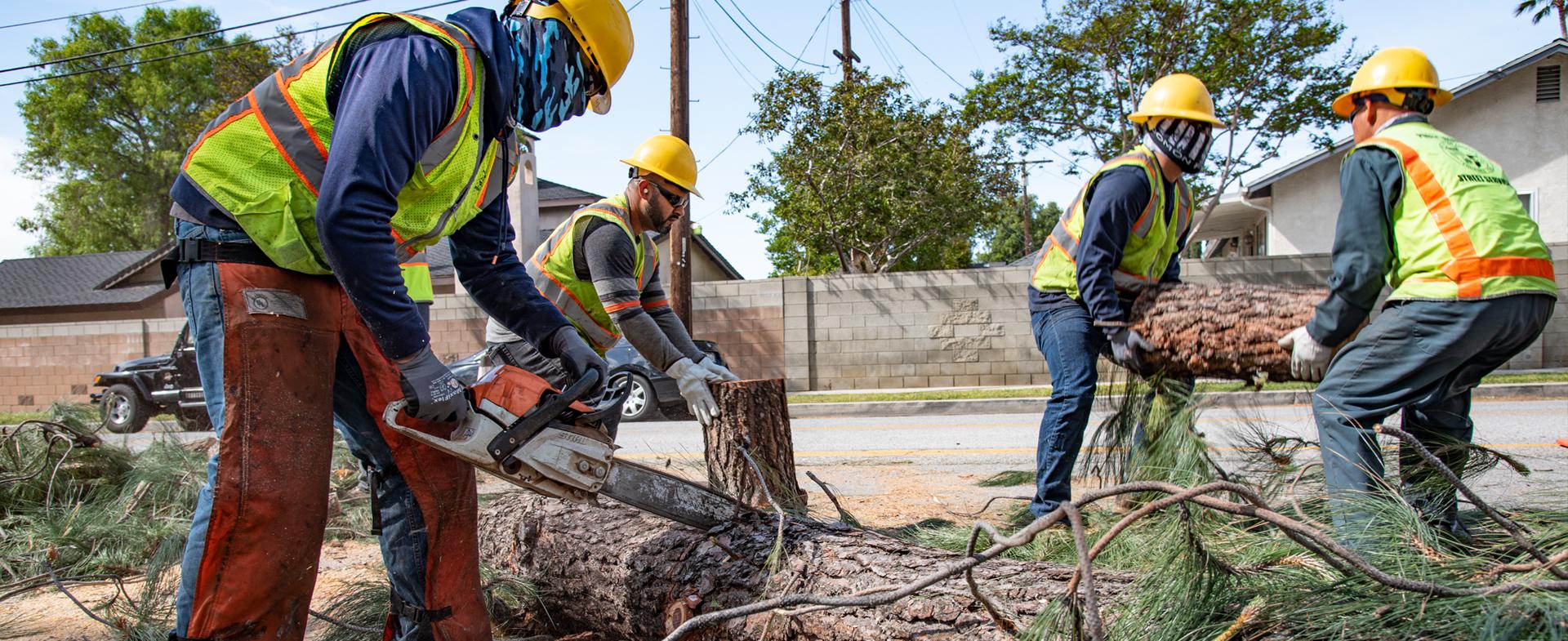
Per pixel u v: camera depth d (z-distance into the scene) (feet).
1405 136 8.51
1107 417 10.80
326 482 6.09
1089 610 4.75
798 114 59.21
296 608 6.01
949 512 13.69
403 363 5.83
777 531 7.82
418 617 6.95
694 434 28.25
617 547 8.27
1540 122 57.00
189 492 13.58
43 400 56.44
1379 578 5.09
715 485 10.39
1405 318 8.04
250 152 5.83
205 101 122.21
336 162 5.43
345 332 6.28
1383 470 8.04
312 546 6.02
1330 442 8.27
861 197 59.16
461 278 7.64
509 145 7.11
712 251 88.74
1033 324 11.83
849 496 15.43
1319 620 5.40
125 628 8.86
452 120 6.04
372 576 10.70
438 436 6.26
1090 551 5.11
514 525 9.47
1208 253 119.75
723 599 7.35
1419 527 6.64
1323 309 8.30
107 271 93.50
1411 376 8.01
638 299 10.37
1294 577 5.97
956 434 26.32
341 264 5.47
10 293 90.33
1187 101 10.69
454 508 6.86
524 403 6.50
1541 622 4.87
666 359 10.34
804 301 47.44
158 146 124.16
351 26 5.92
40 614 9.86
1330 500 7.66
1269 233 60.49
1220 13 55.42
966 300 46.62
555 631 9.14
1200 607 5.82
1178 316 9.14
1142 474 9.79
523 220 50.85
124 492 13.29
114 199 121.90
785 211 59.77
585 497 6.96
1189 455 9.33
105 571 11.29
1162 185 10.93
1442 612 5.14
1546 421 22.97
